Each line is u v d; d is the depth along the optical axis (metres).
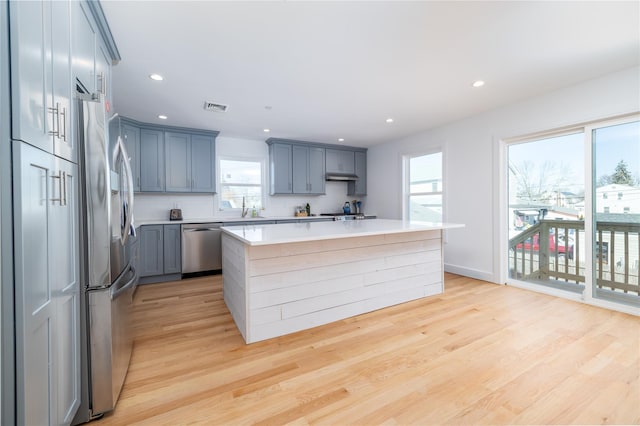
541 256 3.32
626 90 2.54
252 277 2.16
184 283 3.82
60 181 1.11
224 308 2.86
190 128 4.34
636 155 2.59
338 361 1.87
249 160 5.18
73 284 1.25
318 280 2.45
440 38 2.04
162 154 4.15
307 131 4.59
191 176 4.37
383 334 2.26
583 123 2.83
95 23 1.67
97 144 1.35
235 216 5.07
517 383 1.62
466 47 2.16
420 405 1.46
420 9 1.72
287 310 2.30
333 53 2.22
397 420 1.36
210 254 4.21
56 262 1.09
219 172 4.94
